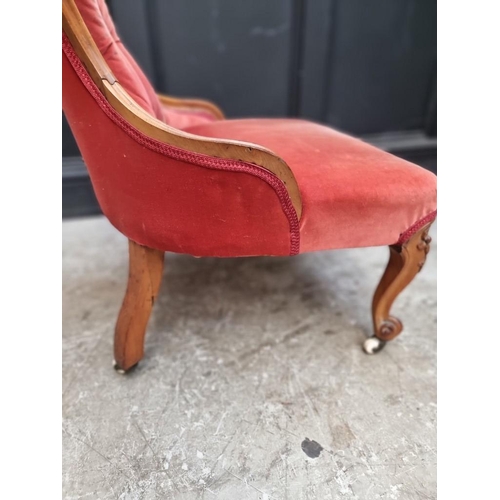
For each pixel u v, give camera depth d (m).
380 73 1.61
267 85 1.51
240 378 0.79
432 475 0.62
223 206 0.60
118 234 1.40
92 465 0.62
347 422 0.70
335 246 0.68
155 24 1.32
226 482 0.60
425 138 1.77
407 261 0.75
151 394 0.75
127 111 0.55
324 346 0.88
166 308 1.00
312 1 1.42
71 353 0.85
